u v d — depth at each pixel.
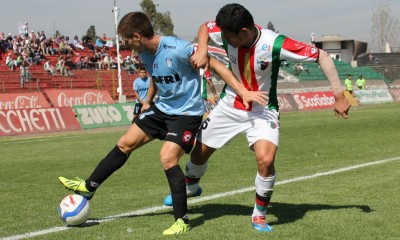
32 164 10.16
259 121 4.50
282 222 4.72
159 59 4.55
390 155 9.46
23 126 18.58
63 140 15.90
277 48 4.36
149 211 5.43
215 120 4.71
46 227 4.84
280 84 39.19
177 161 4.54
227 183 7.10
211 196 6.13
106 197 6.34
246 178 7.53
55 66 32.91
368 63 56.16
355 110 27.09
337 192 6.09
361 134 13.75
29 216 5.39
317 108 31.31
